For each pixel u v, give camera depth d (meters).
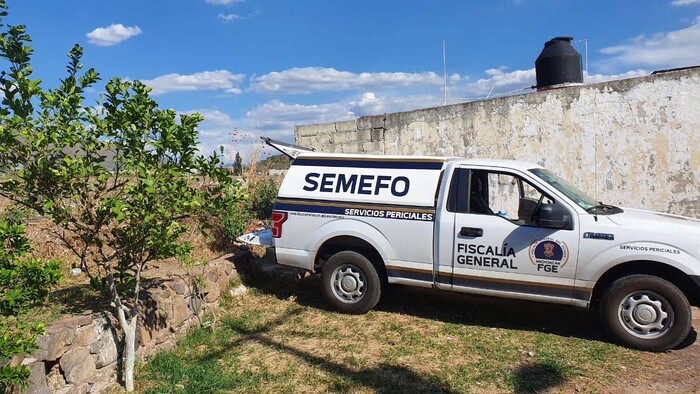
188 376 4.73
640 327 5.21
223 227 8.38
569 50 9.80
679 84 8.43
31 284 3.47
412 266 6.08
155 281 5.65
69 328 4.12
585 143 9.00
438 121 9.94
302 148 7.35
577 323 6.14
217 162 4.39
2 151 3.56
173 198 4.26
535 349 5.35
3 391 3.31
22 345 3.16
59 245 6.99
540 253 5.50
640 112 8.66
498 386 4.57
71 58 3.97
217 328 5.92
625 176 8.80
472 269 5.80
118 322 4.66
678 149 8.49
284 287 7.46
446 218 5.90
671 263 5.06
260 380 4.70
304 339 5.66
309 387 4.57
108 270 4.34
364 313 6.43
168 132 4.04
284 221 6.71
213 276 6.51
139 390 4.46
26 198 4.06
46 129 3.80
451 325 6.07
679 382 4.60
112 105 4.12
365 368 4.93
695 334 5.67
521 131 9.37
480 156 9.67
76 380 4.13
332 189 6.53
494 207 8.75
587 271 5.34
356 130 10.59
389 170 6.34
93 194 4.17
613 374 4.76
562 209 5.49
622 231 5.25
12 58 3.64
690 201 8.48
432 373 4.81
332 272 6.49
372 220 6.25
